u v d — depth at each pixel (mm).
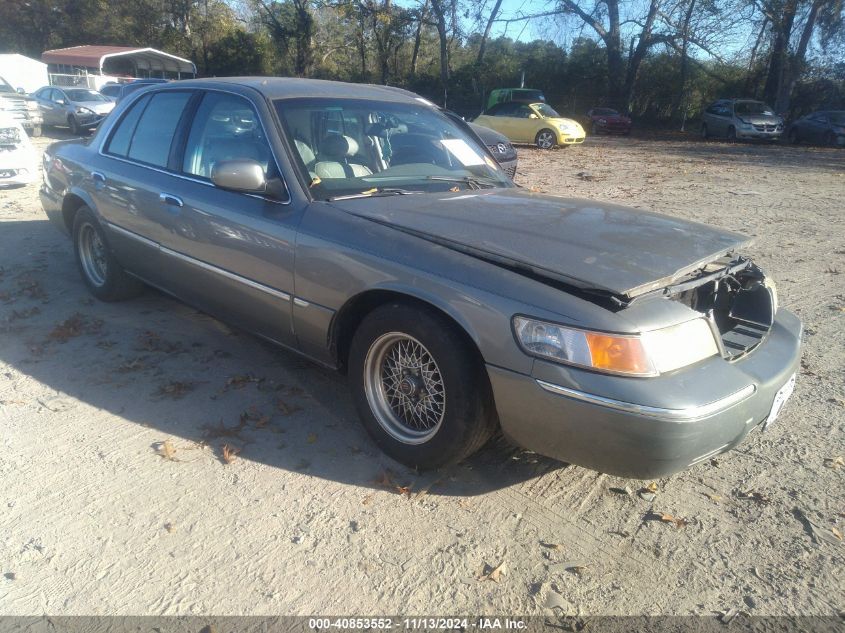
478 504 3078
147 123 4730
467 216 3393
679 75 37844
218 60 47031
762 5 32438
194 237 4039
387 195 3715
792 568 2746
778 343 3258
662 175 15078
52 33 52500
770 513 3078
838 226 9188
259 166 3539
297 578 2604
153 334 4781
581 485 3246
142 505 2986
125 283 5199
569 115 39938
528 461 3424
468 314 2842
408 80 42250
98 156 5051
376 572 2650
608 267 2797
